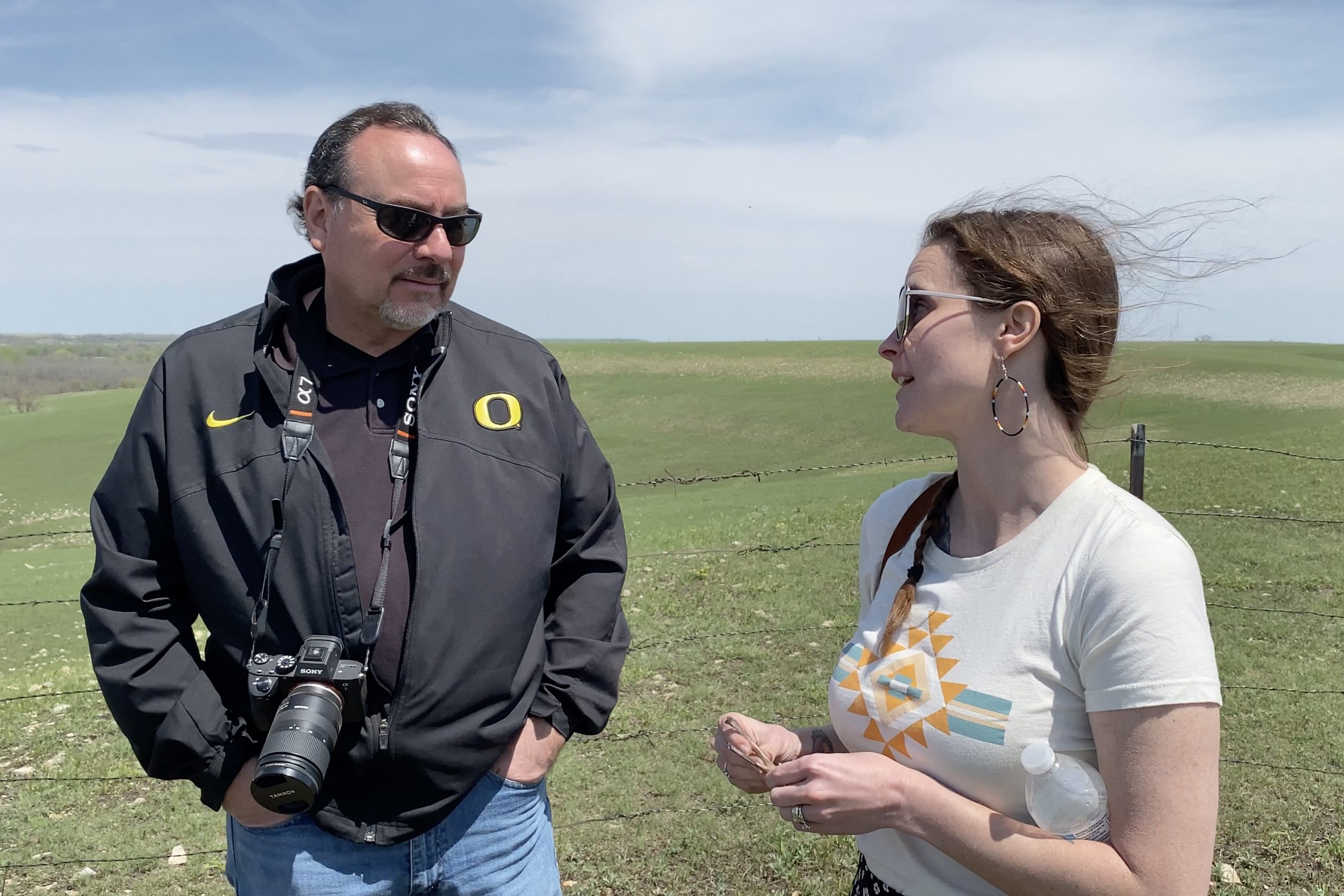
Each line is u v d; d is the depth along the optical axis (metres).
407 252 2.24
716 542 10.59
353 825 2.26
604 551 2.68
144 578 2.24
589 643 2.58
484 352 2.53
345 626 2.20
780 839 4.07
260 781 1.95
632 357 62.75
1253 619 6.95
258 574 2.20
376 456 2.32
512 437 2.43
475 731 2.31
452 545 2.26
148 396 2.28
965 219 1.88
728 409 40.59
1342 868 3.68
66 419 51.50
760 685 6.07
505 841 2.48
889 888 1.97
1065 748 1.70
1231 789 4.34
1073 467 1.82
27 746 5.42
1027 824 1.72
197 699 2.20
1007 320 1.79
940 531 2.01
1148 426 26.42
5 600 11.95
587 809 4.48
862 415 37.06
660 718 5.54
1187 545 1.69
